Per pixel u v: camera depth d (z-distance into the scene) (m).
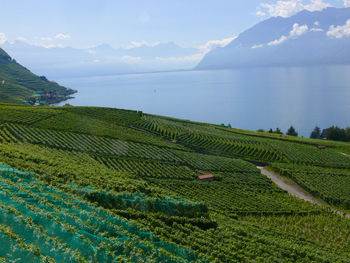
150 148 97.38
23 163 48.50
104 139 96.94
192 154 99.38
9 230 23.91
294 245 45.38
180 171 83.00
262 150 113.50
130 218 38.31
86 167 61.66
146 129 123.06
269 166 100.00
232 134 139.75
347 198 75.38
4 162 46.69
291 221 59.09
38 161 53.84
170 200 46.56
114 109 145.75
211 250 35.91
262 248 40.97
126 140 100.69
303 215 64.00
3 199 29.61
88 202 37.19
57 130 97.00
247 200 67.25
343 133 161.62
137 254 27.66
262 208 64.19
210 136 125.31
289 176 90.81
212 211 56.06
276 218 60.25
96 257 24.91
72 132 98.06
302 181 85.38
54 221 27.95
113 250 27.27
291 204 69.06
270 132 173.00
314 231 56.00
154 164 84.88
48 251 23.58
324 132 184.75
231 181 80.69
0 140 77.31
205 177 79.62
